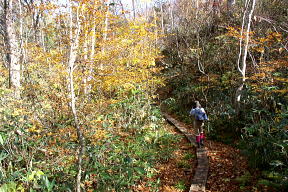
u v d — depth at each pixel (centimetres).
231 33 848
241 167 564
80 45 704
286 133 523
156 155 666
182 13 1620
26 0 770
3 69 867
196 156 663
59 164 456
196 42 1380
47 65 780
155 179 567
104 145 490
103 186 469
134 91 832
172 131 905
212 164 607
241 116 791
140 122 821
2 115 493
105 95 848
